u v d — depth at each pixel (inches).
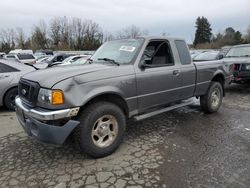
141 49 165.8
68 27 2440.9
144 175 126.8
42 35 2497.5
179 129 193.2
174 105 197.5
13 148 162.4
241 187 115.8
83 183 121.0
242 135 179.5
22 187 118.9
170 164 137.5
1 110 263.1
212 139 172.2
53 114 125.6
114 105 147.3
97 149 141.8
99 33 2420.0
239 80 343.9
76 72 138.4
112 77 146.6
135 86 158.4
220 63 237.6
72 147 160.9
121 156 147.9
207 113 236.2
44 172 131.7
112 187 117.3
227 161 139.9
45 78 135.2
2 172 132.5
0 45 2632.9
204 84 217.9
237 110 249.3
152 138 175.2
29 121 139.6
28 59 840.9
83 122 135.4
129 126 200.7
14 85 257.0
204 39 2947.8
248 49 374.3
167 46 185.2
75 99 130.3
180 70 189.8
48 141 131.0
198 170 130.6
